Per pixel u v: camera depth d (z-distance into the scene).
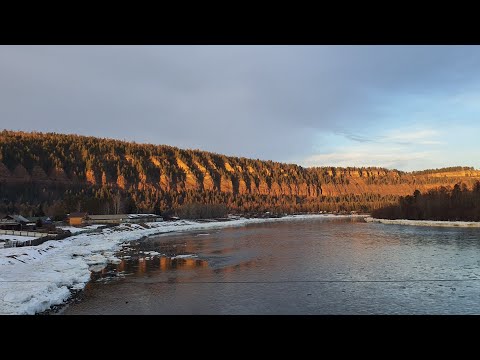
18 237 62.19
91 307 23.62
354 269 34.91
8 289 25.25
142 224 111.31
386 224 111.25
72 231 78.00
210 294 26.50
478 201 108.56
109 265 40.03
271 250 50.25
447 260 39.47
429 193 133.25
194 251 51.28
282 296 25.67
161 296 26.17
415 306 23.16
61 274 32.00
